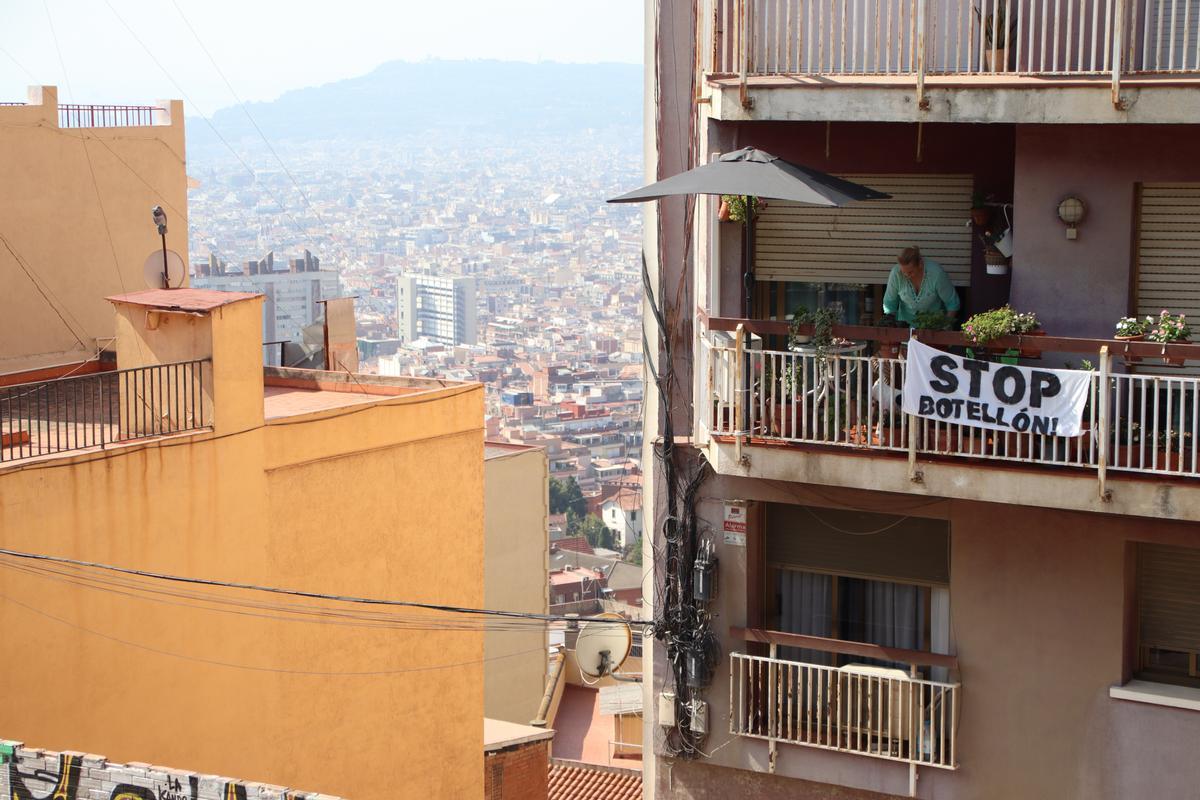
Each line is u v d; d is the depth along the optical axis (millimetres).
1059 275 15055
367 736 20484
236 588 18422
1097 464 14281
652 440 17469
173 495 17547
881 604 16609
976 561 15703
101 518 16750
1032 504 14375
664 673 17359
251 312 18578
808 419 15898
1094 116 14047
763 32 16531
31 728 16047
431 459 21328
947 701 15984
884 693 16625
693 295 17156
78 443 18125
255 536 18656
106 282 25844
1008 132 15906
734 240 16969
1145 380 13883
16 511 15812
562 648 38750
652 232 17438
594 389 199500
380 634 20594
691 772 17406
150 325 18547
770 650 16812
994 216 15914
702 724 17109
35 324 24688
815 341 15203
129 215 26172
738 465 15656
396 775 21016
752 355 15594
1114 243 14828
